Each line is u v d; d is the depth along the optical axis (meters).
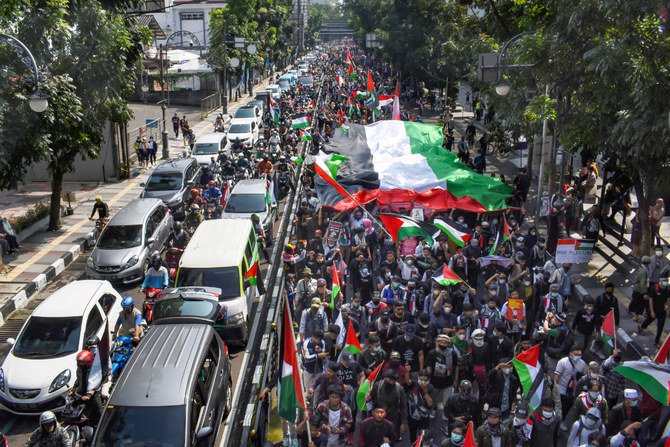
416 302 14.57
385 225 17.00
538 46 17.55
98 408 12.07
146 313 16.44
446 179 22.78
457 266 16.59
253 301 18.02
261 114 50.22
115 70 25.02
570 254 15.88
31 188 31.59
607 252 22.08
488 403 11.20
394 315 12.95
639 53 14.38
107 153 33.06
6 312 17.98
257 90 80.81
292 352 9.75
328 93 65.81
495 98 26.16
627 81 14.80
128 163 33.88
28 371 12.98
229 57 65.19
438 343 11.55
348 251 18.61
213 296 14.65
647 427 10.43
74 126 22.91
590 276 20.17
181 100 64.62
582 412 10.83
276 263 21.22
